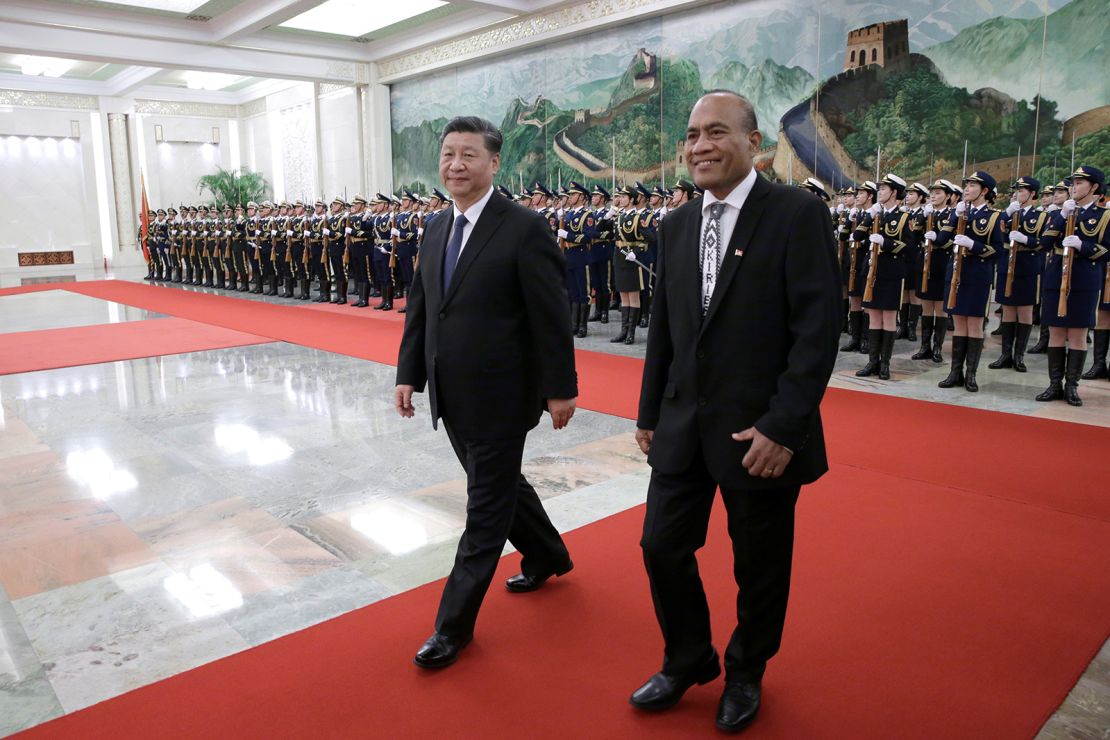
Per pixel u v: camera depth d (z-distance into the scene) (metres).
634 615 3.00
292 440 5.58
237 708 2.46
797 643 2.77
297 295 15.62
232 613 3.14
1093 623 2.89
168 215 19.89
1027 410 6.11
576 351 9.02
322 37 18.27
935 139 10.61
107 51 15.84
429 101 18.52
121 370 8.12
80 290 16.92
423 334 3.06
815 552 3.51
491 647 2.79
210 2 15.01
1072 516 3.90
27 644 2.94
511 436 2.78
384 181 19.83
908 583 3.21
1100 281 6.28
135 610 3.19
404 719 2.38
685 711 2.42
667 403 2.38
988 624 2.88
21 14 14.59
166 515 4.21
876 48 11.02
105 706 2.49
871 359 7.47
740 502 2.26
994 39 9.94
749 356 2.20
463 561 2.73
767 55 12.23
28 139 24.09
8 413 6.39
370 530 3.97
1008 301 7.49
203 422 6.07
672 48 13.48
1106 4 9.03
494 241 2.75
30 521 4.14
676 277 2.34
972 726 2.31
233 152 27.02
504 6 14.52
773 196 2.20
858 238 8.23
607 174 14.81
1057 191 8.17
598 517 4.04
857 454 4.95
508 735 2.29
